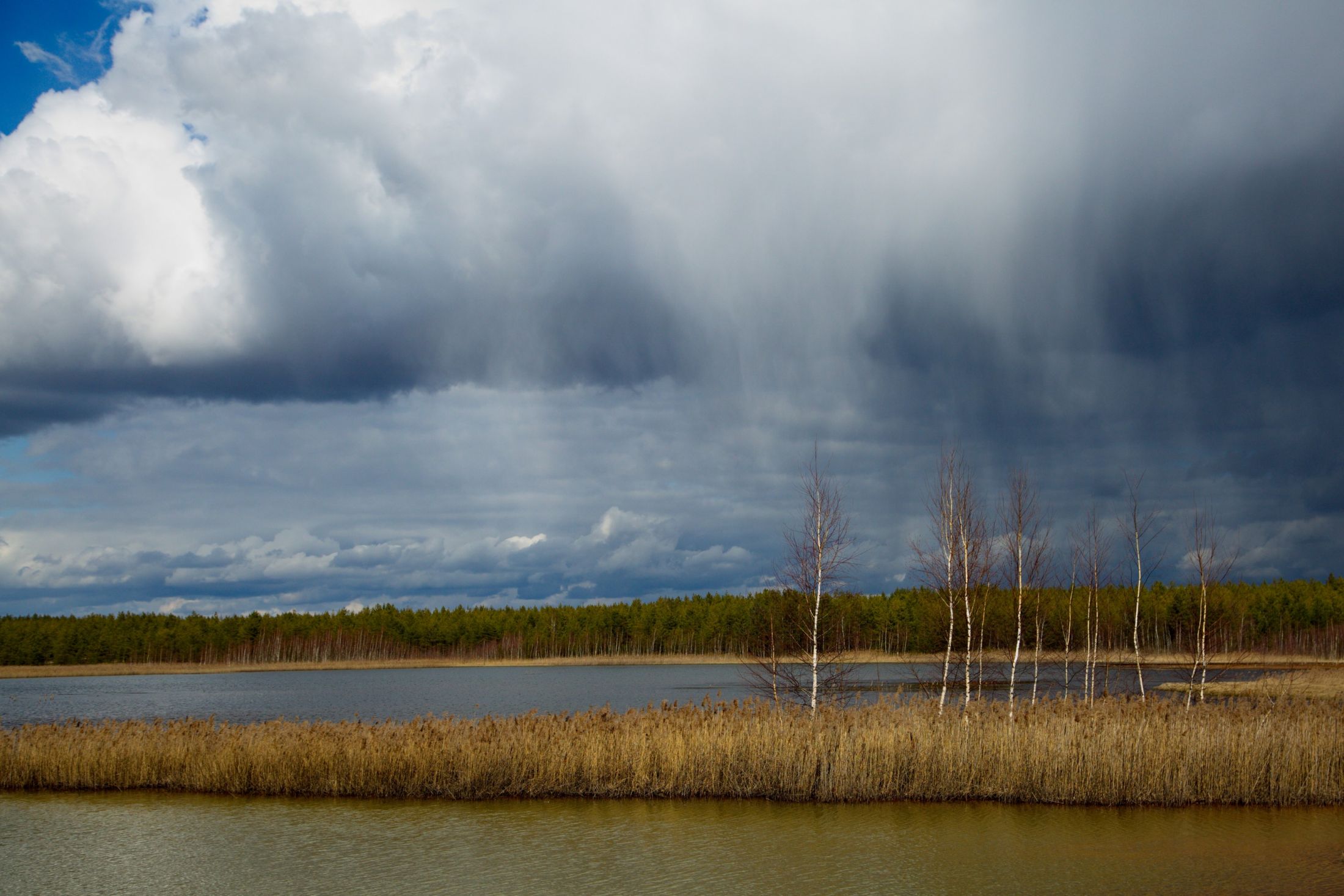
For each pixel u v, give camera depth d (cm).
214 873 1888
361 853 2020
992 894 1698
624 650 16112
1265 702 2838
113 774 2794
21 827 2300
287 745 2744
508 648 15925
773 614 3119
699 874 1841
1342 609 10150
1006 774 2505
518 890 1755
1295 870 1819
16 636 13962
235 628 15638
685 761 2598
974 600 3123
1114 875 1800
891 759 2533
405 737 2747
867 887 1744
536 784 2606
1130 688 4856
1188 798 2441
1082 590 4622
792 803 2497
